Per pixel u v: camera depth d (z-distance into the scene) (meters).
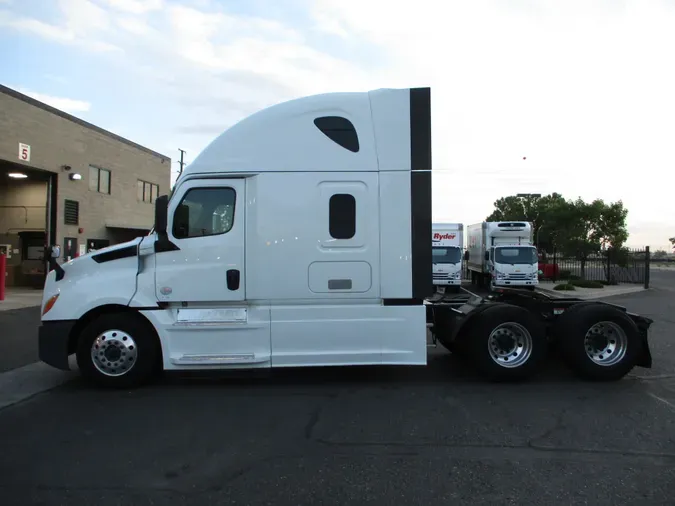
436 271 21.06
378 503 3.66
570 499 3.70
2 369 7.77
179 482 4.00
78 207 23.42
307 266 6.49
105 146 25.41
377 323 6.49
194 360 6.43
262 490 3.87
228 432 5.09
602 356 7.00
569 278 28.33
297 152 6.54
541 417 5.50
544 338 6.88
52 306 6.49
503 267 21.56
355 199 6.53
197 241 6.48
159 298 6.46
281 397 6.29
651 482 3.96
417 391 6.54
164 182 31.77
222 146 6.55
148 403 6.05
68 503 3.68
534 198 44.91
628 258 26.86
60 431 5.13
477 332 6.86
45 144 21.02
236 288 6.46
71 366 7.99
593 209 34.59
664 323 12.42
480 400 6.13
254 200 6.51
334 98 6.61
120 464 4.33
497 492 3.81
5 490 3.87
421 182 6.55
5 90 18.69
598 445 4.71
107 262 6.56
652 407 5.85
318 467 4.27
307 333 6.48
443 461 4.38
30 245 23.30
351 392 6.49
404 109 6.61
